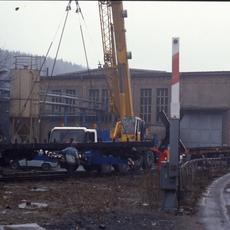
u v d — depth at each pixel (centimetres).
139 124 3209
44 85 5197
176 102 1259
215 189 2033
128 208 1341
